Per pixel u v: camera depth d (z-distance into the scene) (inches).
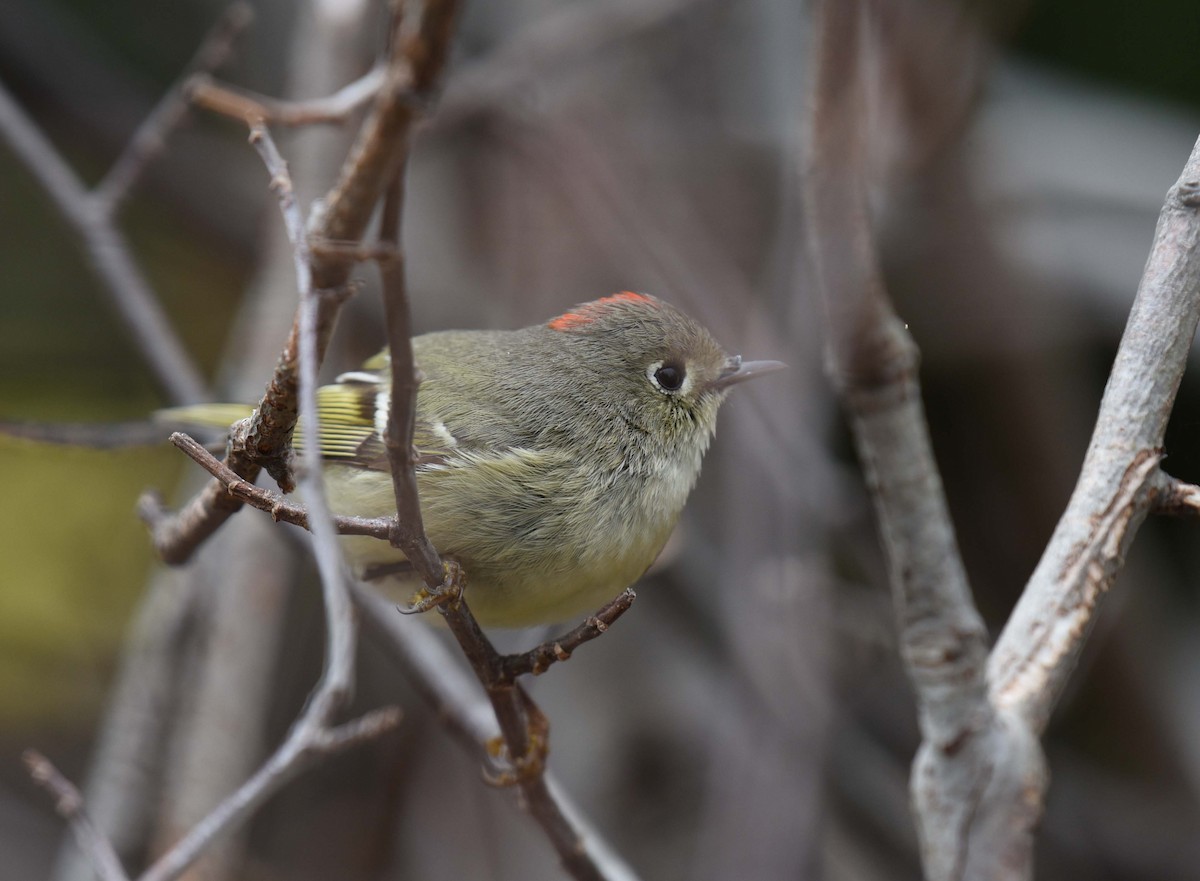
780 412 388.8
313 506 145.5
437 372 263.3
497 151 465.7
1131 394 184.9
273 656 341.1
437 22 128.8
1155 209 459.2
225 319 505.0
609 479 254.2
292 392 165.9
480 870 413.7
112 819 324.2
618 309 271.4
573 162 442.3
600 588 255.3
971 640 189.3
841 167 173.5
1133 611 441.4
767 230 459.5
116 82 499.2
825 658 368.5
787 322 398.9
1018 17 407.8
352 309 437.1
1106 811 435.2
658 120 471.5
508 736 200.1
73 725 443.2
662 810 411.8
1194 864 422.3
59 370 475.5
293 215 153.2
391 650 297.1
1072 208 461.7
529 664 186.4
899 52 378.3
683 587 402.9
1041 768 190.1
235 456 175.9
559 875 407.2
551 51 430.0
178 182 478.9
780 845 347.9
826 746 359.3
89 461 455.5
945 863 189.5
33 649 443.8
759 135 465.4
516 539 242.2
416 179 472.1
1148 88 488.4
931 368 461.7
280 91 502.6
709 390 276.8
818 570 376.5
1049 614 193.5
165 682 336.8
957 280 436.8
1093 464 188.7
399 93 132.0
